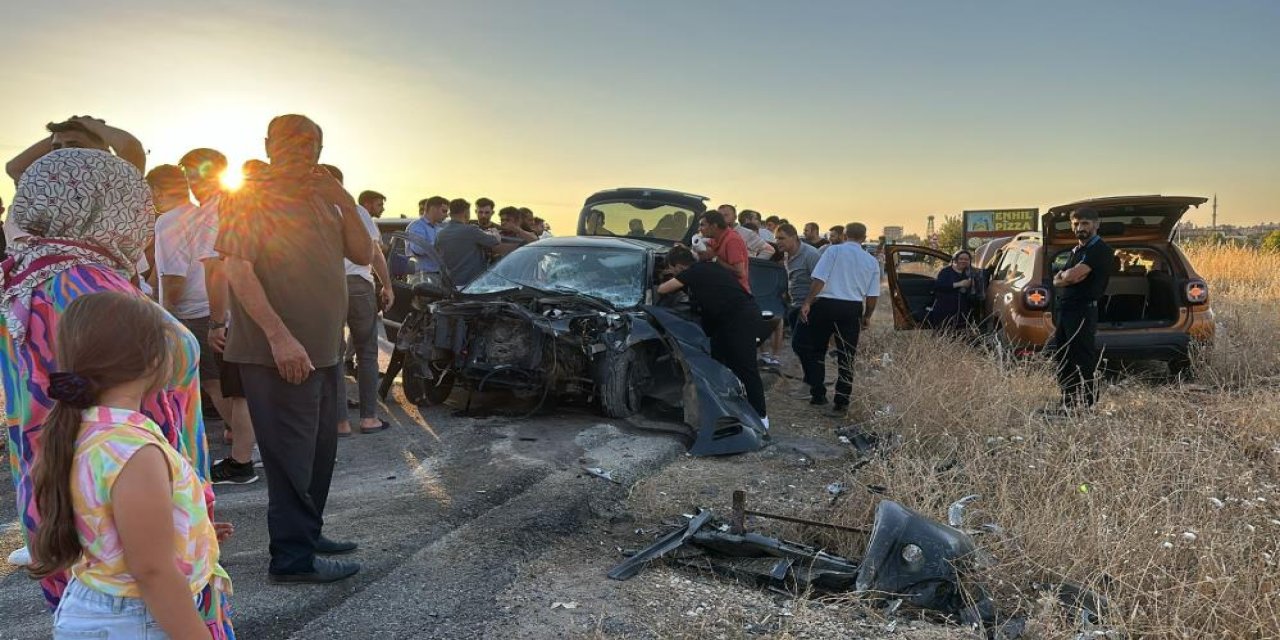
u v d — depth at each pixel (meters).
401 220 12.42
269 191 3.26
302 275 3.34
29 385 2.13
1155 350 8.24
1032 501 4.41
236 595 3.48
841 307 7.33
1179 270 8.44
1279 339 9.47
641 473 5.48
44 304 2.14
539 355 6.41
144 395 1.79
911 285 10.73
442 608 3.50
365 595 3.59
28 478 2.12
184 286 5.03
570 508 4.71
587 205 10.84
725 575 3.95
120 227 2.27
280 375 3.37
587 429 6.38
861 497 4.70
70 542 1.65
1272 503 4.50
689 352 6.44
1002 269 9.62
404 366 7.04
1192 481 4.64
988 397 6.34
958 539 3.73
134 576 1.64
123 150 3.38
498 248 8.46
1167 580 3.55
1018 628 3.38
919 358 7.97
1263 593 3.39
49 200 2.15
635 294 7.27
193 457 2.21
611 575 3.87
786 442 6.32
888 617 3.49
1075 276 6.76
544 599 3.64
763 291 7.88
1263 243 23.34
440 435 6.14
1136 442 5.20
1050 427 5.66
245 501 4.68
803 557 3.96
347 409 6.46
